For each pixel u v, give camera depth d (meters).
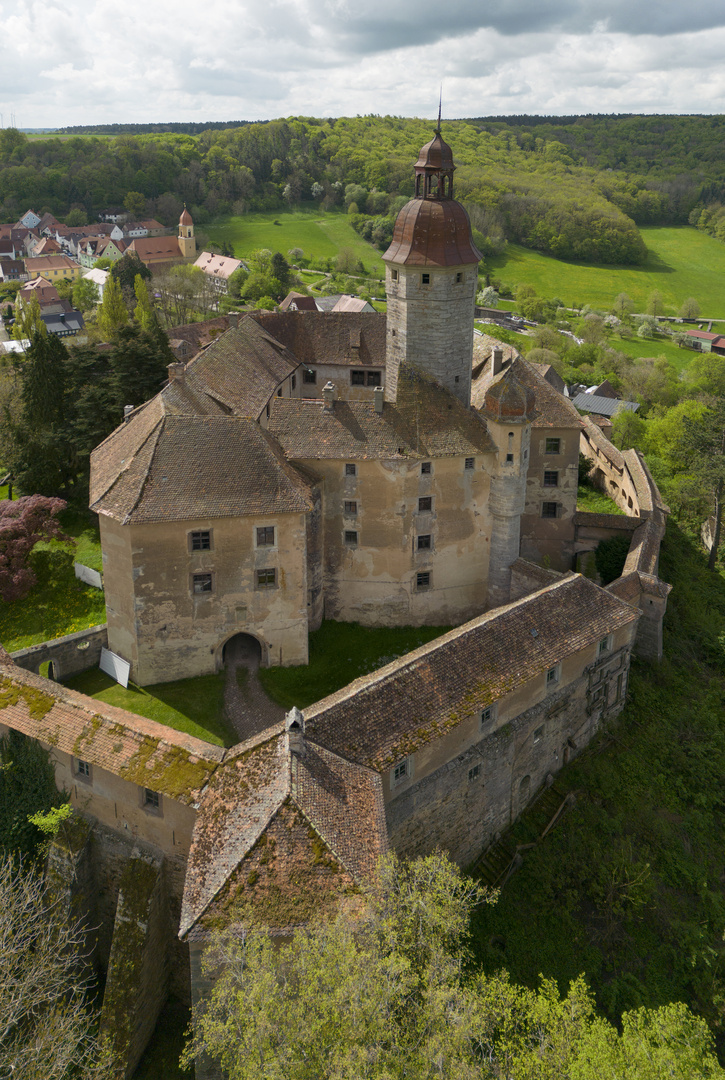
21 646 52.31
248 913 27.09
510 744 40.00
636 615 44.94
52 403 66.88
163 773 33.50
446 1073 22.17
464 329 53.56
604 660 45.00
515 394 50.19
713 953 38.75
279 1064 21.52
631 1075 24.48
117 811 35.97
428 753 35.97
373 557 52.69
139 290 128.62
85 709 36.78
